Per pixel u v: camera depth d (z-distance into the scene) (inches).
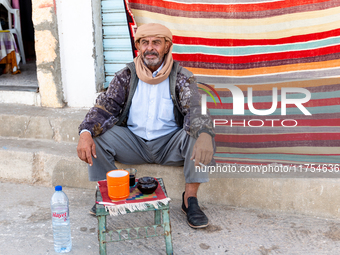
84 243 86.0
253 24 104.7
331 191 94.6
